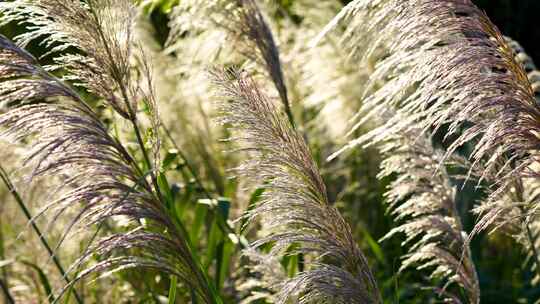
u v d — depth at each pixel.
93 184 2.89
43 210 2.84
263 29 4.54
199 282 3.16
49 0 3.04
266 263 3.89
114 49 3.14
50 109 2.87
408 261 3.95
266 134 3.11
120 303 4.90
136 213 2.96
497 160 3.54
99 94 3.17
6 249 5.33
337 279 3.07
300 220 3.14
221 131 6.86
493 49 2.73
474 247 6.17
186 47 5.17
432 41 2.79
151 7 5.20
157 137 3.26
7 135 2.85
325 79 6.88
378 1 2.91
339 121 6.94
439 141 5.20
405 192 4.03
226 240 4.47
